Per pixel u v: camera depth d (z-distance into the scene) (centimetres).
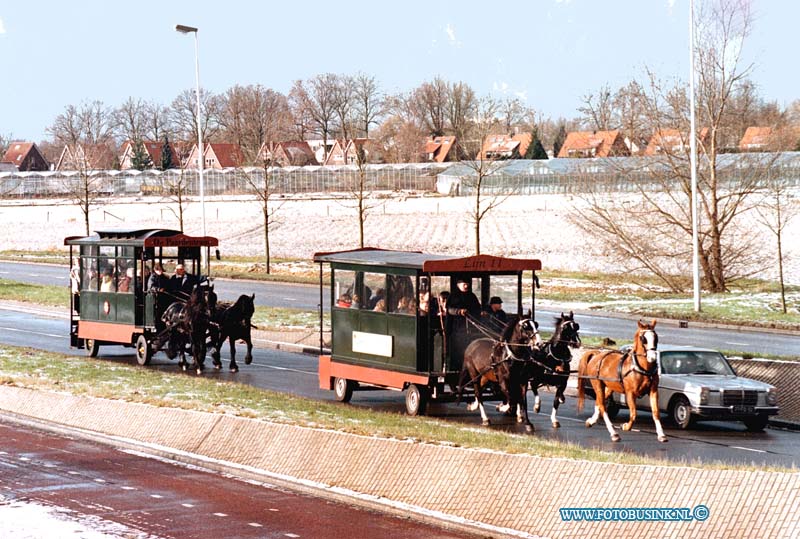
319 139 19875
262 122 19388
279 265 6975
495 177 12194
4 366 3005
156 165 19062
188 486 1761
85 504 1625
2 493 1695
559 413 2536
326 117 19375
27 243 9044
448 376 2383
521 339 2216
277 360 3494
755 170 5656
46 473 1853
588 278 5906
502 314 2439
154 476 1841
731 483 1373
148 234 3369
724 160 6159
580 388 2311
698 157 5509
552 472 1544
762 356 2894
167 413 2183
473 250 7344
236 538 1437
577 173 7638
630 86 5738
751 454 1986
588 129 15162
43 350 3525
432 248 7494
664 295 5188
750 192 5494
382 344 2519
